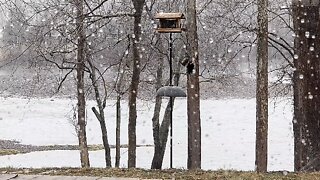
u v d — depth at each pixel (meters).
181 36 26.14
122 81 28.78
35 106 68.00
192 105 19.70
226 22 28.91
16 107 67.56
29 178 13.59
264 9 17.36
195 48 19.53
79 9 21.03
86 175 13.98
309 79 16.59
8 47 25.48
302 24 16.73
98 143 46.84
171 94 19.61
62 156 39.84
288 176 13.39
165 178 13.32
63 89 39.22
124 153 39.50
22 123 58.50
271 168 31.73
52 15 21.47
